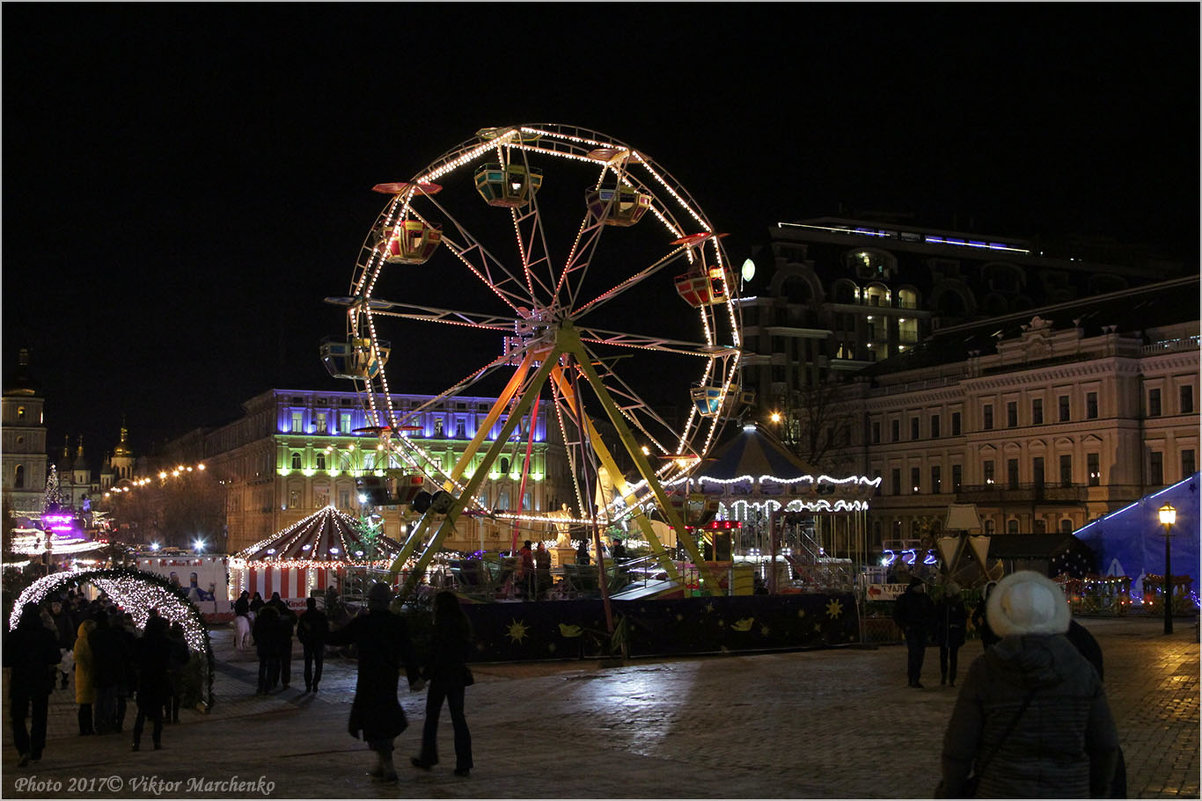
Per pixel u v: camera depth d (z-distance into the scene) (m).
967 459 94.75
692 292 42.47
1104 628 43.84
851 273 118.75
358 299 38.25
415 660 15.12
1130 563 57.84
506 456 142.62
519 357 39.91
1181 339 81.56
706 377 43.09
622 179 40.28
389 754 14.74
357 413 143.62
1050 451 87.75
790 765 15.92
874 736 18.23
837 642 35.97
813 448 99.19
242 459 157.25
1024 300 124.25
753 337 113.88
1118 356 83.12
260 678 28.84
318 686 28.89
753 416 108.56
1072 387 86.31
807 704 22.39
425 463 38.91
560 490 151.00
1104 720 7.12
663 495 38.69
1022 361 91.62
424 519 37.34
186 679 24.86
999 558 60.78
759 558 43.81
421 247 38.88
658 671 29.53
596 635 32.88
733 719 20.61
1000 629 7.29
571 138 39.72
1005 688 7.06
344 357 38.22
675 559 46.09
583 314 39.03
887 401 103.50
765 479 40.59
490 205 39.59
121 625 22.53
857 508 43.28
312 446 141.88
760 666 30.30
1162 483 81.38
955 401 96.88
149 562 56.88
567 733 19.61
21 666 17.77
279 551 52.75
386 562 48.66
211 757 17.73
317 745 19.02
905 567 54.28
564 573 41.66
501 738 19.25
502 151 39.66
